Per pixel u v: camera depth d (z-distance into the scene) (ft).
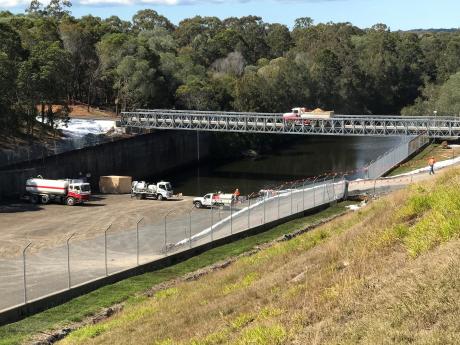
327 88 465.47
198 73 415.85
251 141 388.16
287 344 42.98
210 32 620.49
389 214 74.69
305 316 47.19
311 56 515.09
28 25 362.53
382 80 506.89
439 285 41.22
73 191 209.46
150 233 153.38
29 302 94.48
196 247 133.80
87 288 105.81
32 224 173.68
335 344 39.06
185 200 224.33
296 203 184.75
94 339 71.77
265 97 412.16
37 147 261.03
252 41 586.04
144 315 78.33
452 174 83.56
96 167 279.08
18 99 248.52
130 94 351.25
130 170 307.17
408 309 39.83
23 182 230.48
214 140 382.22
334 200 189.98
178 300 81.30
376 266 53.01
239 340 47.65
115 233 156.66
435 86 479.82
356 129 322.55
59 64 265.95
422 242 52.95
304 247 86.43
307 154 385.70
